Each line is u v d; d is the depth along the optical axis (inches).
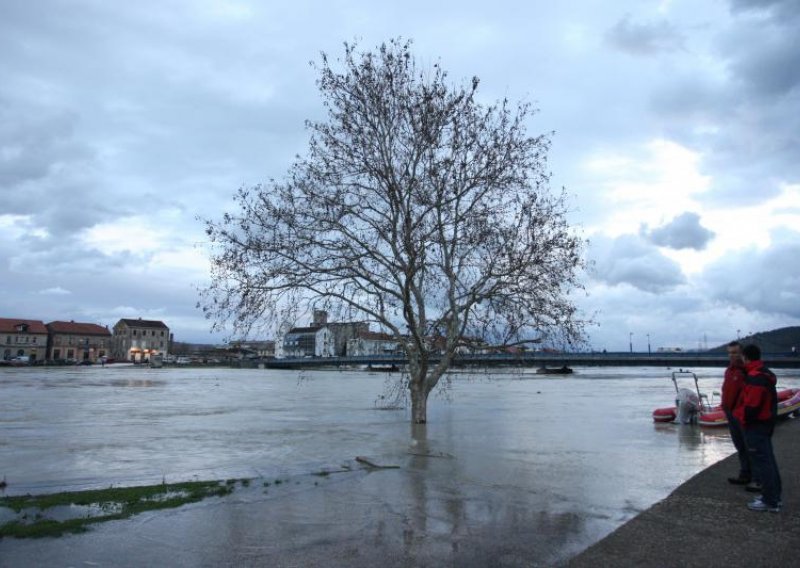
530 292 741.9
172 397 1480.1
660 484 396.8
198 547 264.1
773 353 3912.4
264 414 1000.9
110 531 285.0
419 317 818.2
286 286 757.9
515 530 291.1
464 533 286.4
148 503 338.0
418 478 416.2
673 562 240.2
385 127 759.1
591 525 299.4
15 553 253.0
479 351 854.5
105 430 769.6
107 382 2348.7
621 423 787.4
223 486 384.5
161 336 7190.0
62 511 319.9
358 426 788.0
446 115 732.0
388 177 754.8
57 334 6461.6
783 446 529.7
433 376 804.0
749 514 310.2
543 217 740.7
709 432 677.9
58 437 695.7
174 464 504.1
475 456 512.1
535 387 2026.3
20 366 5251.0
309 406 1187.3
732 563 238.5
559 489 381.7
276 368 5019.7
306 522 303.7
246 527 294.0
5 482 412.8
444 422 824.9
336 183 769.6
